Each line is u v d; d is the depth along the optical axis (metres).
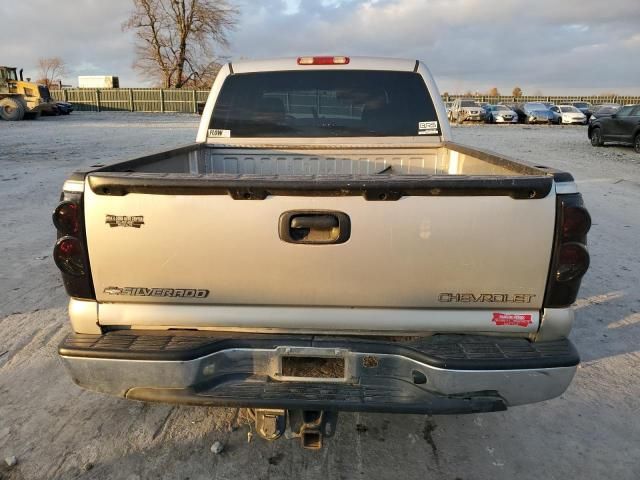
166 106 49.59
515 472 2.57
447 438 2.81
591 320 4.20
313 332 2.28
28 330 3.96
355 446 2.73
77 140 18.95
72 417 2.95
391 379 2.21
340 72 4.01
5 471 2.53
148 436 2.79
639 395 3.21
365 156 4.17
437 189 2.05
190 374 2.17
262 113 4.10
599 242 6.36
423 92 4.06
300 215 2.10
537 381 2.13
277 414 2.28
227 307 2.26
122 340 2.24
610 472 2.57
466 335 2.26
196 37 56.88
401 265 2.14
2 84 32.50
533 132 27.44
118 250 2.18
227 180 2.07
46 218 7.33
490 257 2.12
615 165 13.77
